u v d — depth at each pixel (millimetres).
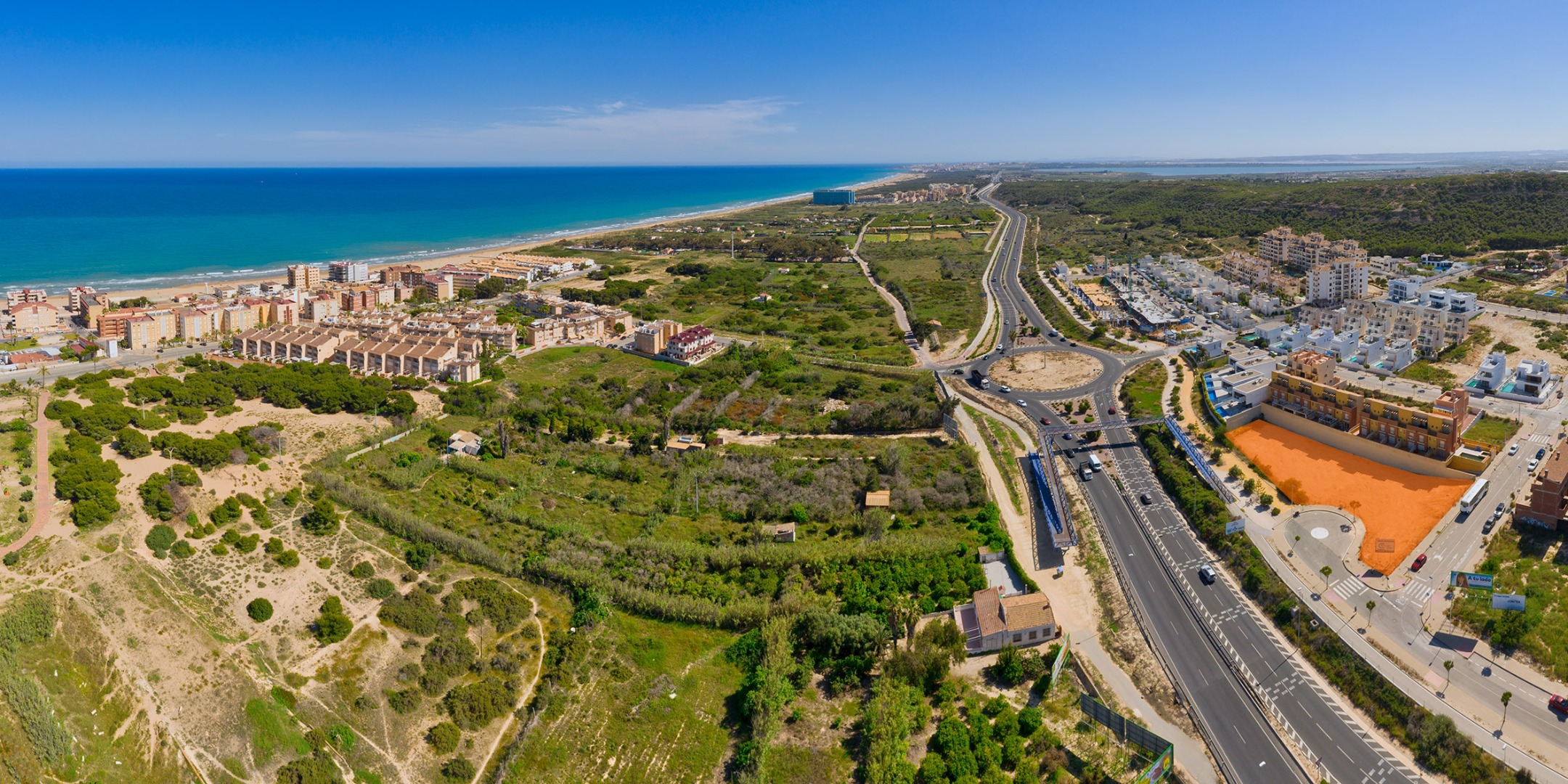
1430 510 184125
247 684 132625
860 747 128625
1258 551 174500
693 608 156375
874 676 143250
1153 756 122500
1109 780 120312
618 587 161250
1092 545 183125
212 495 174500
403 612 149000
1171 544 183500
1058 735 129000
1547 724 125688
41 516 156000
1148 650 148750
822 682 142750
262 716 128375
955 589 163000
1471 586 154250
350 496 183250
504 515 186500
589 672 143125
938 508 199750
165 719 126562
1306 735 129000
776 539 184375
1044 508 199000
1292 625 151875
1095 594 165750
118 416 194750
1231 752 126062
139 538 155625
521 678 141500
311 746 126375
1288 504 194000
